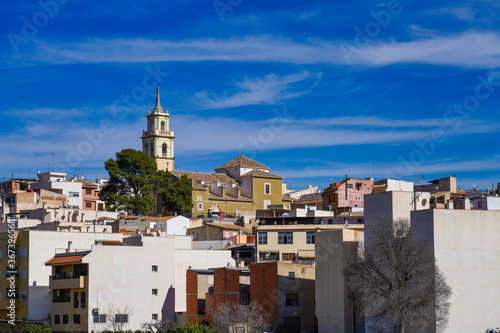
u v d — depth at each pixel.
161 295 124.69
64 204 191.88
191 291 120.75
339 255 106.69
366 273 95.06
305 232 134.88
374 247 96.12
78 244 135.88
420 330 91.56
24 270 131.12
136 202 196.75
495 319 97.50
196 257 130.38
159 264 125.12
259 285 116.88
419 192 103.38
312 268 117.00
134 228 162.00
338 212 171.38
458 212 97.38
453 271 96.38
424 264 93.94
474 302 96.88
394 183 166.75
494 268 98.19
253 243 151.25
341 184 176.62
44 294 130.50
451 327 95.50
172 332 110.81
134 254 122.88
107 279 119.94
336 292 106.69
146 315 122.69
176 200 197.88
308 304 115.50
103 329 118.19
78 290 119.81
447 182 169.75
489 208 126.31
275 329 112.31
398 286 93.50
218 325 108.81
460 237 97.12
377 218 102.56
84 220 172.12
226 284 117.31
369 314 95.56
